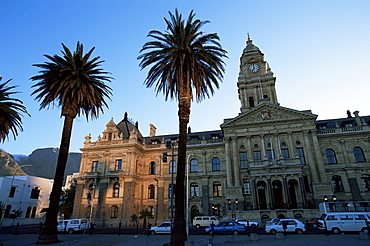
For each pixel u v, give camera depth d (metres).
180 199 23.36
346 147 55.38
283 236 29.83
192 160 64.25
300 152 54.91
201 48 27.06
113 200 60.84
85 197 63.16
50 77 31.14
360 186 52.00
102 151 66.31
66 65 31.89
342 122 60.22
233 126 59.44
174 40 28.39
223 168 60.91
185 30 28.14
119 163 64.44
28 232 44.81
